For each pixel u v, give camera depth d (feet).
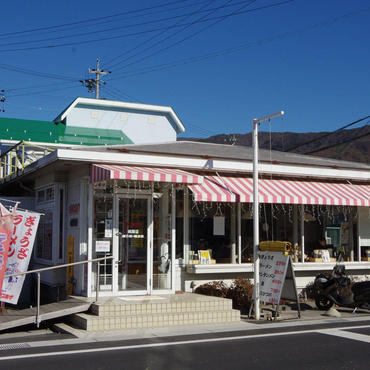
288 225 48.16
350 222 51.39
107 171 33.65
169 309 34.06
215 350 25.53
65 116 114.11
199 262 42.65
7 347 26.66
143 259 39.14
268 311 38.32
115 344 27.17
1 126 100.73
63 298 42.29
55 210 43.04
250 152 51.42
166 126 125.59
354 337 28.99
